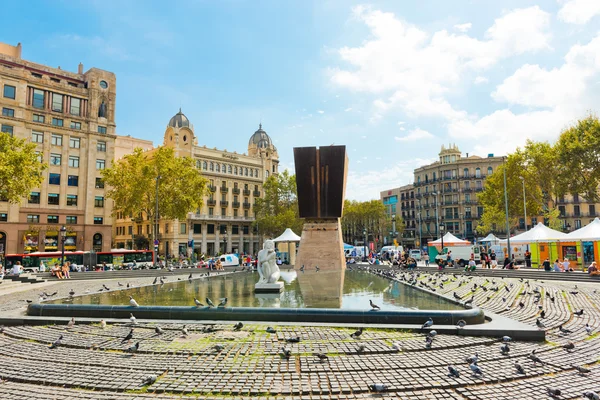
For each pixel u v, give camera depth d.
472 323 9.82
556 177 45.03
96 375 6.77
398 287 16.67
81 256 39.53
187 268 39.41
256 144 83.50
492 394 5.93
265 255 15.42
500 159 71.81
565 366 7.15
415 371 6.85
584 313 12.57
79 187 52.19
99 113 55.06
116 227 76.31
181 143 66.00
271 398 5.84
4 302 16.14
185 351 7.98
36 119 49.09
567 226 63.25
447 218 74.94
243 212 75.44
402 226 81.50
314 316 10.44
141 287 18.48
